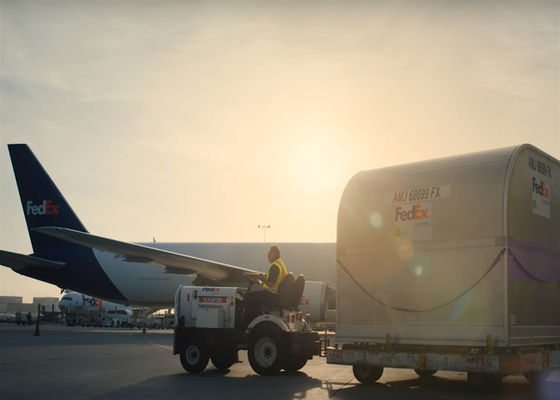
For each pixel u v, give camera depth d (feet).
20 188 113.29
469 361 31.40
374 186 37.99
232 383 36.58
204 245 114.11
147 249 75.05
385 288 36.04
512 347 32.32
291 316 42.70
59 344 74.95
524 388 35.35
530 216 33.96
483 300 31.86
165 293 113.09
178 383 36.37
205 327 42.83
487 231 32.19
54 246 116.16
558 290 36.52
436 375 43.57
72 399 29.25
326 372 44.80
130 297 115.14
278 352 40.52
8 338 89.61
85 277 114.52
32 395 30.55
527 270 32.91
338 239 38.78
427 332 33.83
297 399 29.94
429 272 34.24
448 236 33.76
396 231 36.11
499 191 32.14
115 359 53.21
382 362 34.83
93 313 210.79
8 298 519.19
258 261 109.70
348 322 37.52
